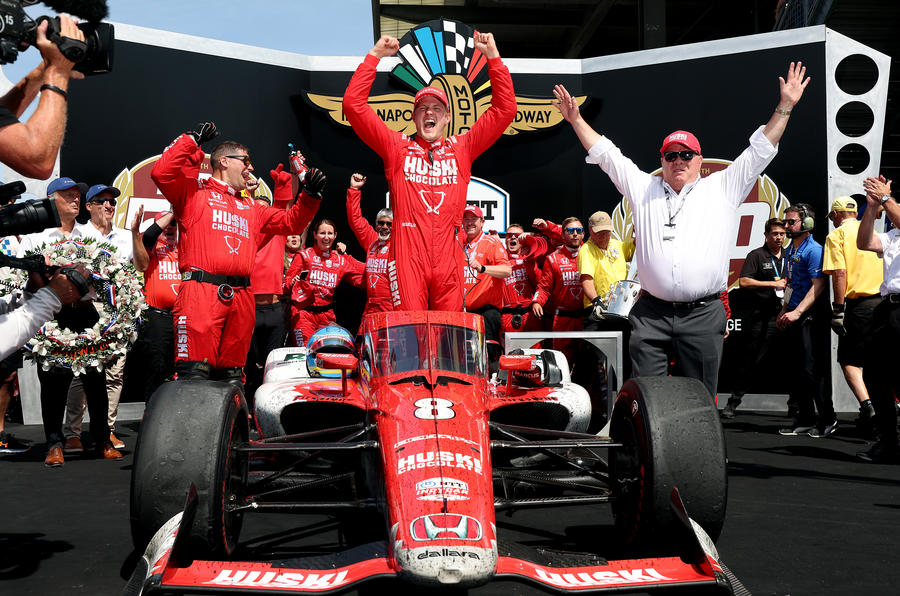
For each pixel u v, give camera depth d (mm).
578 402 4320
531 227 9102
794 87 4039
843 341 6812
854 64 11047
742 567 3256
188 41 8320
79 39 2559
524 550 2709
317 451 3646
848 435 6871
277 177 6352
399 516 2510
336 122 8891
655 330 4250
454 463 2705
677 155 4160
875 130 8352
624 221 8883
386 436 2922
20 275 4848
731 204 4203
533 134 9070
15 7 2439
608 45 22641
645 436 2979
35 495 4684
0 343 2717
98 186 6406
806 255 6977
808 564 3295
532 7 18969
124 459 5922
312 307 8234
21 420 8375
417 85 8930
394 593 2867
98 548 3580
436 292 4383
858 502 4445
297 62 8883
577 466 3539
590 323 7340
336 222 8969
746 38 8508
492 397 4148
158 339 6613
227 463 2895
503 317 8414
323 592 2309
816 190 8312
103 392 5984
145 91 8156
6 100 3014
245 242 5098
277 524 3922
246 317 5148
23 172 2549
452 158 4395
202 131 4910
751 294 7852
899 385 5629
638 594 2822
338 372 4426
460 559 2311
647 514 2932
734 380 8133
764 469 5391
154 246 6324
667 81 8781
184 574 2393
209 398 2975
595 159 4457
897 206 5324
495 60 4344
